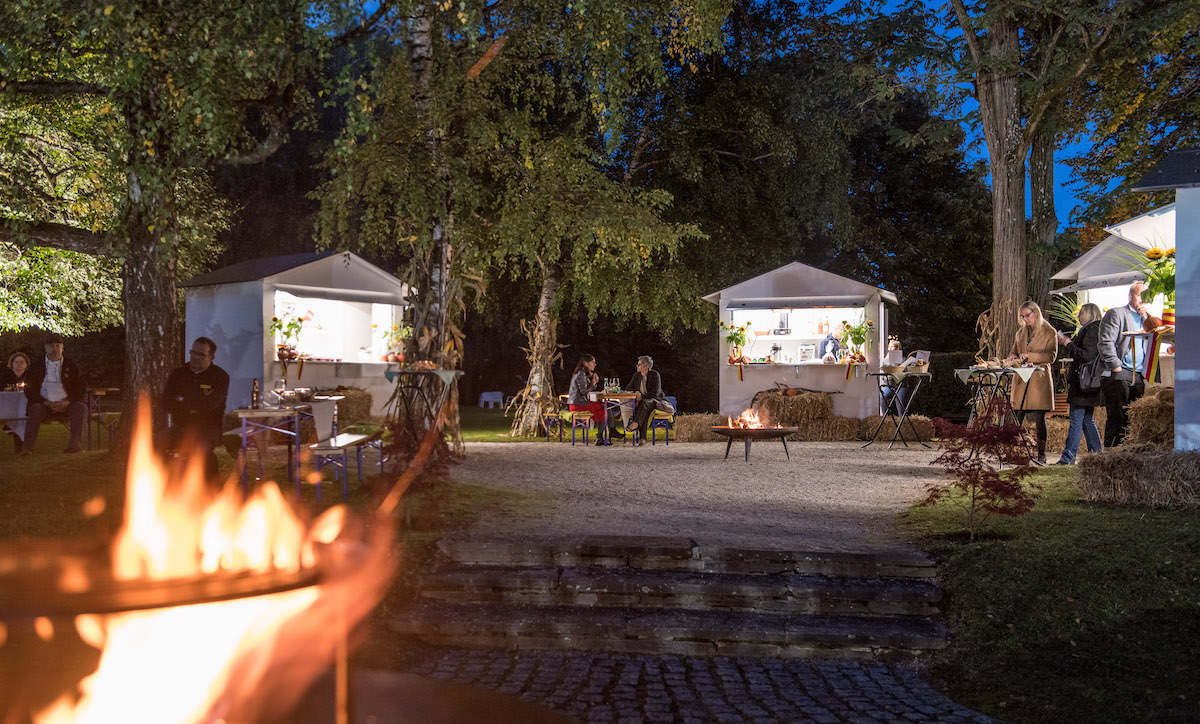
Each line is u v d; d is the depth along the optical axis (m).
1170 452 7.80
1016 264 18.30
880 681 5.03
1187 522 6.71
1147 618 5.19
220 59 9.42
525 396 18.58
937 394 21.16
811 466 11.95
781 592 5.84
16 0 9.10
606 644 5.52
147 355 11.32
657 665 5.27
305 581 1.57
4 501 8.10
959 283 31.27
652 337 31.75
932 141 20.61
